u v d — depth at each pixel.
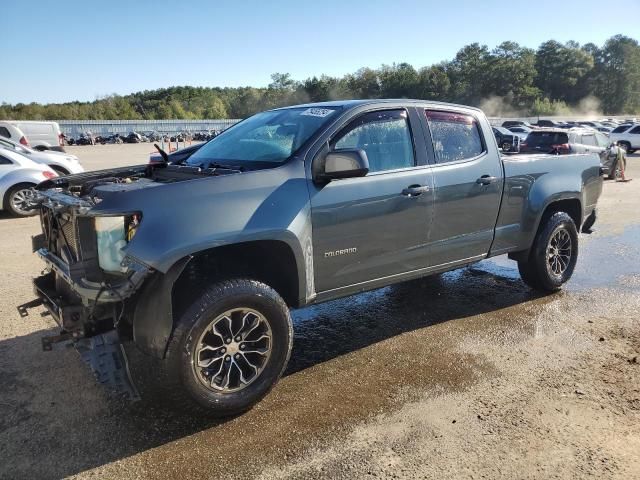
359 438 3.09
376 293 5.79
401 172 4.12
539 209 5.20
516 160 5.07
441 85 115.25
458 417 3.29
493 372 3.88
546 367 3.95
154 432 3.17
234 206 3.24
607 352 4.20
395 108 4.24
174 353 3.05
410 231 4.19
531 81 114.81
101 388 3.68
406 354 4.22
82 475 2.79
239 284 3.23
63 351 4.25
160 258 2.92
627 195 13.30
